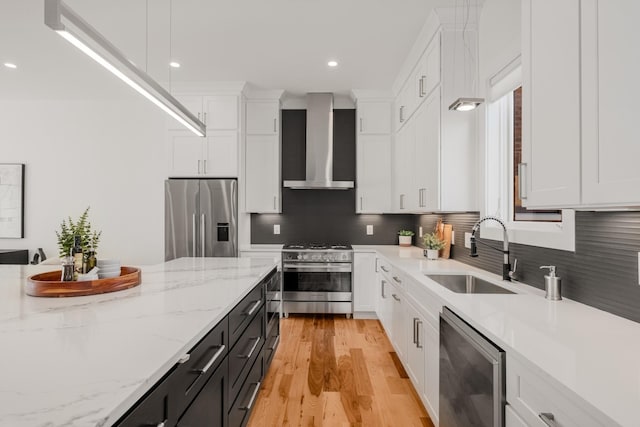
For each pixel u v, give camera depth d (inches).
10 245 193.6
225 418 62.5
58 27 53.1
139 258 194.1
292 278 172.7
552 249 72.7
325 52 136.6
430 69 116.9
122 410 29.1
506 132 98.2
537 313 58.1
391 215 193.8
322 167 180.7
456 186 107.7
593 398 31.1
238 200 169.9
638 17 36.4
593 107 42.7
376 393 101.0
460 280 102.2
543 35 53.4
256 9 107.4
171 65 148.6
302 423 86.7
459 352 59.9
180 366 43.3
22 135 193.6
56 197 193.6
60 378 33.1
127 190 194.2
